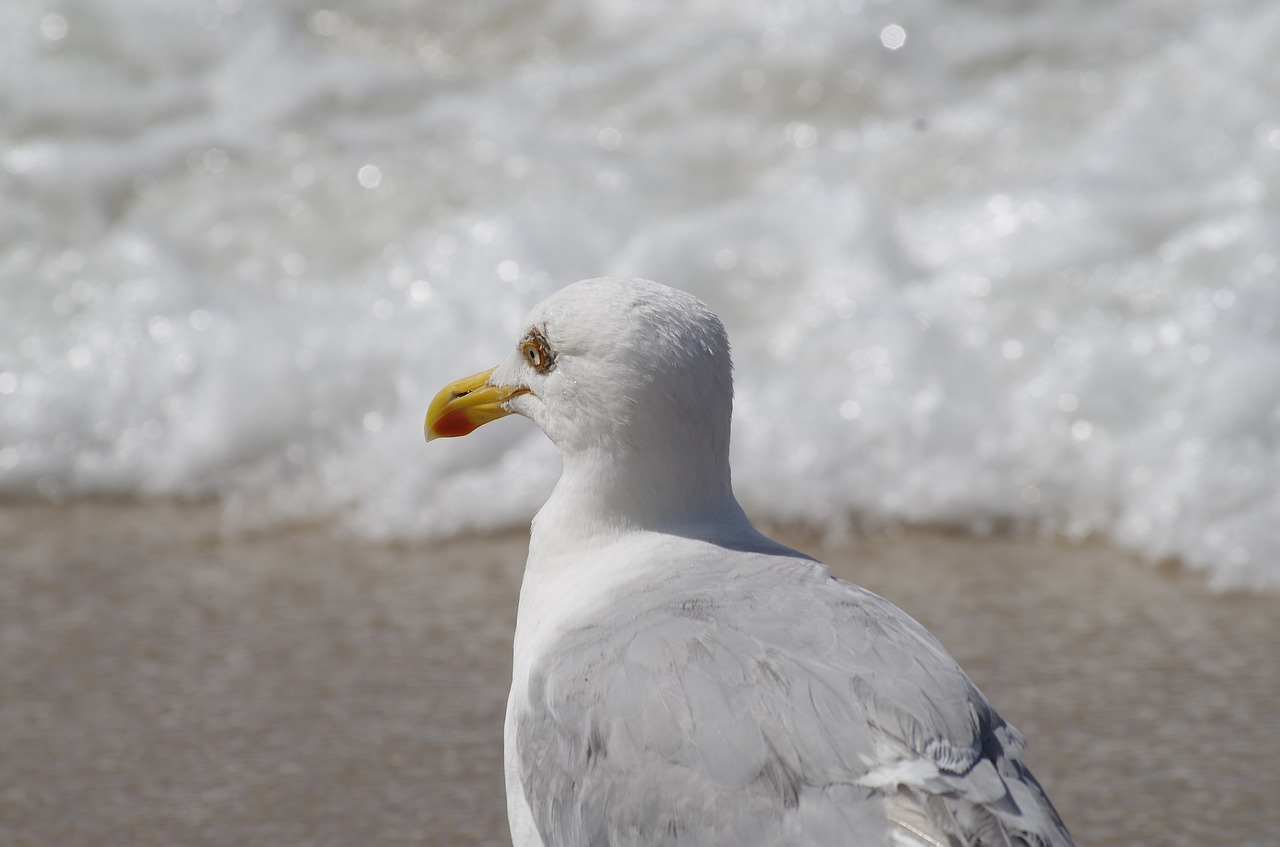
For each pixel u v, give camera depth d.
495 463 12.70
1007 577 11.20
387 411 13.33
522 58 17.28
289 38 17.27
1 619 10.75
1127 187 14.49
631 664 5.63
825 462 12.37
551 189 15.38
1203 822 8.06
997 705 9.30
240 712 9.47
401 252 14.97
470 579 11.36
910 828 4.88
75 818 8.37
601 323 6.43
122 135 16.50
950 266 14.01
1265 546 11.14
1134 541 11.67
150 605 10.96
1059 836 5.03
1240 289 13.06
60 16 17.30
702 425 6.43
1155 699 9.34
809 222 14.34
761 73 16.45
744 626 5.61
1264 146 14.61
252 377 13.41
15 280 14.84
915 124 13.51
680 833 5.25
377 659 10.09
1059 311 13.36
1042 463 12.27
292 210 15.57
